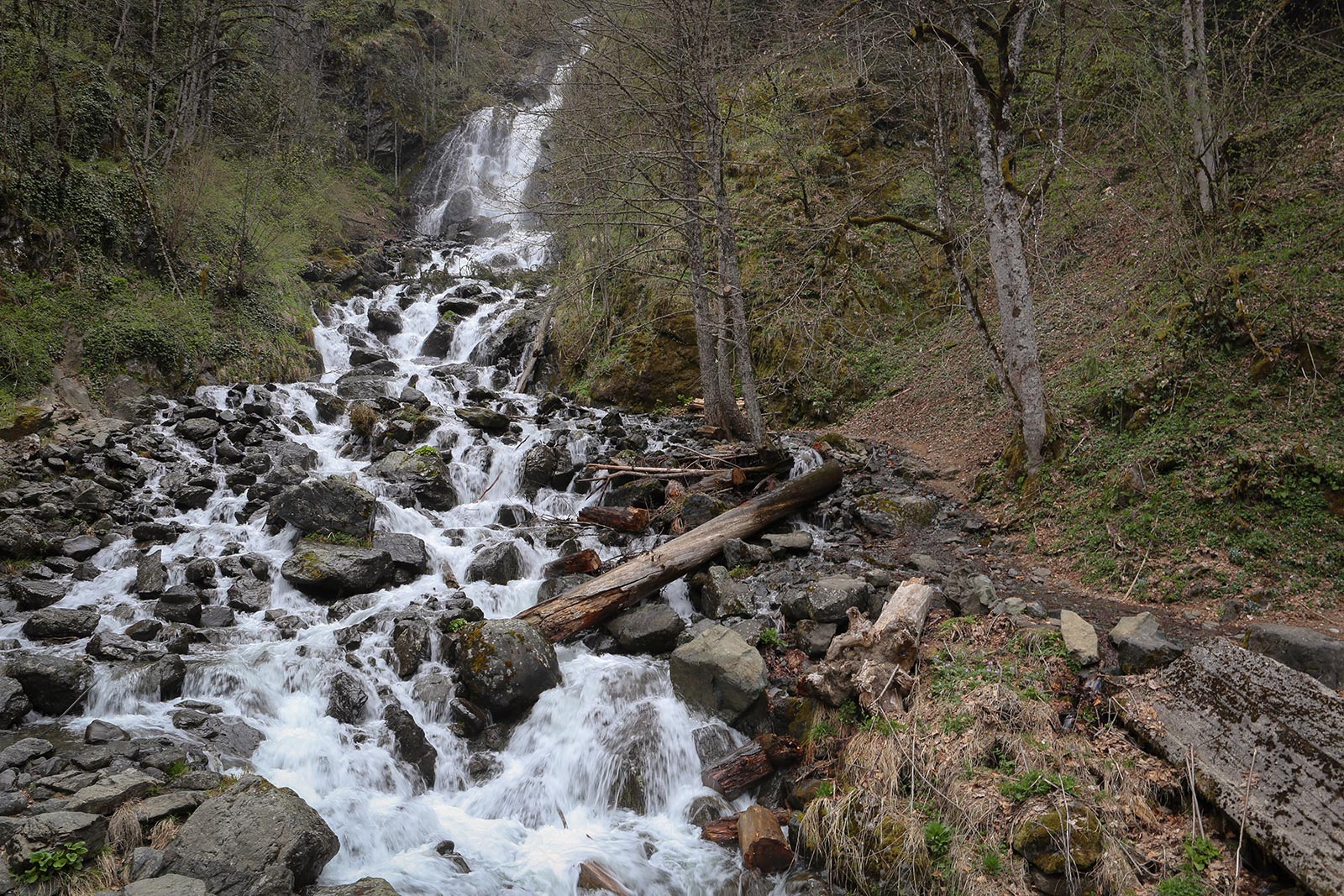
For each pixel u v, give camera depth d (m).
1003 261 9.99
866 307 15.39
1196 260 10.93
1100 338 11.77
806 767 6.48
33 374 12.66
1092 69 14.95
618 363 17.64
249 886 4.74
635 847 6.18
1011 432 11.80
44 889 4.66
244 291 17.28
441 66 33.94
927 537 9.95
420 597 8.84
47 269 13.90
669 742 6.94
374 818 6.05
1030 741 5.73
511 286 23.44
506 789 6.70
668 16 11.43
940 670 6.61
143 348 14.29
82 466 11.16
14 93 14.39
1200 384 9.20
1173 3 13.88
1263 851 4.70
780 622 7.96
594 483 12.20
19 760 5.67
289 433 13.62
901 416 14.55
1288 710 5.13
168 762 5.92
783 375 16.31
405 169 31.89
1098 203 14.77
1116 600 7.79
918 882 5.31
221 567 9.28
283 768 6.32
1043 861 5.00
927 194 17.11
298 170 24.34
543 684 7.36
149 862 4.86
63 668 6.74
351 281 22.03
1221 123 11.53
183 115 18.97
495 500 12.02
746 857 5.88
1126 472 8.90
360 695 7.11
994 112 9.59
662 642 8.05
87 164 15.30
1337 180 10.88
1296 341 8.78
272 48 26.52
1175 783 5.27
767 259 16.06
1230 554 7.64
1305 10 13.12
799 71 16.36
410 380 16.50
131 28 19.92
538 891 5.70
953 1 9.59
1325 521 7.50
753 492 11.39
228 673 7.17
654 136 11.98
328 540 9.77
